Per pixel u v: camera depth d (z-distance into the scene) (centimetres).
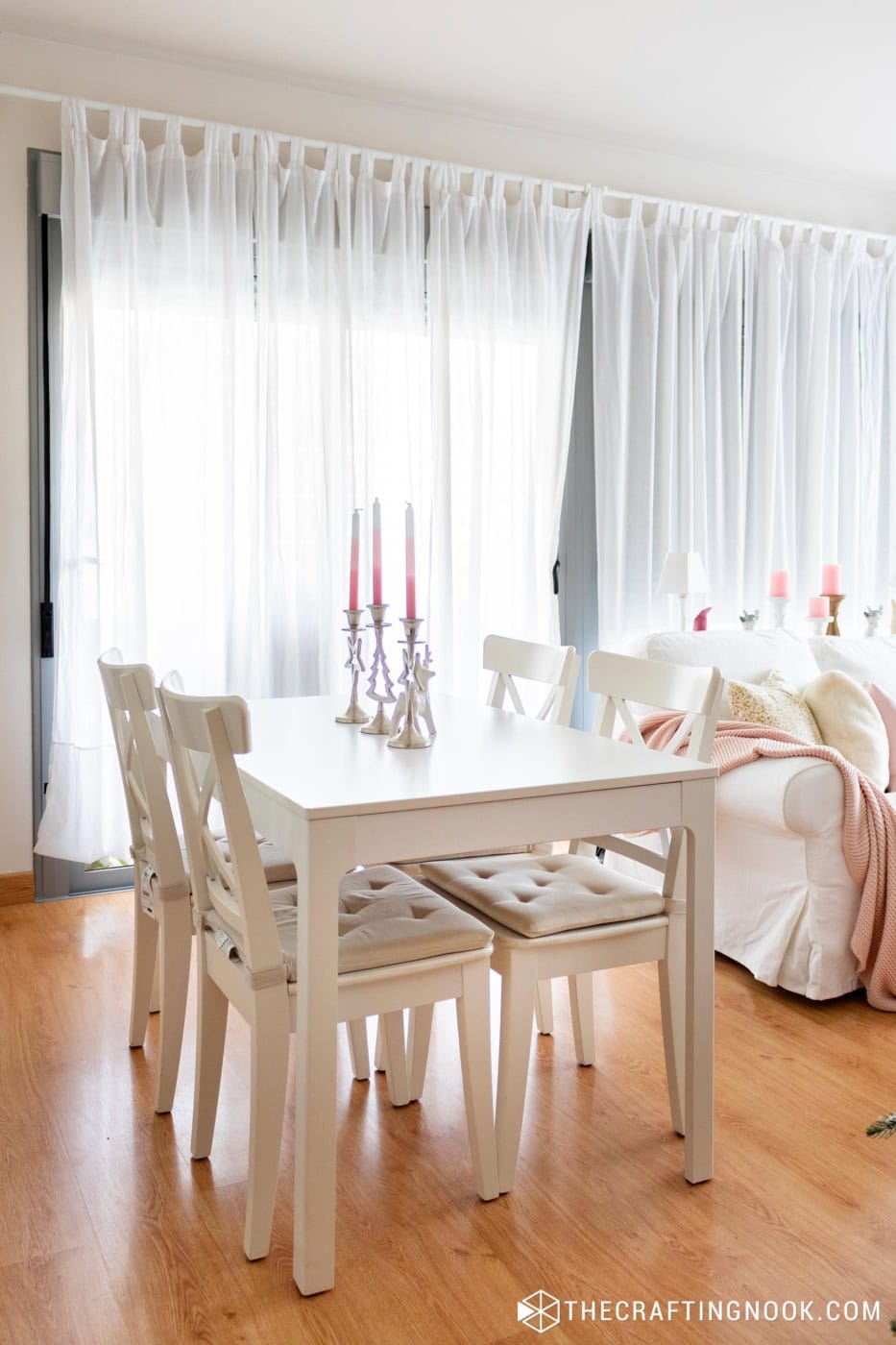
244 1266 167
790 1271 166
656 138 426
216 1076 196
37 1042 248
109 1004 271
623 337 426
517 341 408
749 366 460
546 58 357
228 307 356
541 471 416
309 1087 159
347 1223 179
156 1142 204
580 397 434
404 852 167
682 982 203
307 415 370
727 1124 211
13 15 326
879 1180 191
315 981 160
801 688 332
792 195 471
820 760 269
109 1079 230
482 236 401
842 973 270
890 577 499
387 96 384
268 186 362
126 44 344
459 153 403
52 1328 153
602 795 182
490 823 173
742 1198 185
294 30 336
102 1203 184
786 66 364
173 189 350
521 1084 187
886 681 373
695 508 447
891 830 269
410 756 203
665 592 418
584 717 436
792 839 272
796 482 475
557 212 415
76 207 335
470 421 400
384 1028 219
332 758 201
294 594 372
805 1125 211
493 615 410
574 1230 176
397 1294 161
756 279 461
